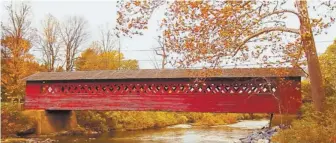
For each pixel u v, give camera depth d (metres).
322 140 11.76
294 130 13.81
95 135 29.34
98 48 53.56
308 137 12.09
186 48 12.13
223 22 11.80
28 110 27.98
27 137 26.11
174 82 24.81
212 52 12.22
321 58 19.34
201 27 11.90
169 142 23.67
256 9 12.16
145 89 25.66
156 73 25.56
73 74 28.55
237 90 23.27
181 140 24.80
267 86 22.42
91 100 27.27
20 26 36.09
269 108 22.20
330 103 14.19
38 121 27.81
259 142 17.30
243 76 22.03
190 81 24.28
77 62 50.03
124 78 25.78
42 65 45.25
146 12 11.95
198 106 24.02
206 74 13.76
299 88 21.47
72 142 24.16
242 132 30.64
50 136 27.58
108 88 26.92
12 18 35.97
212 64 12.59
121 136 28.33
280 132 15.16
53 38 46.09
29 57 35.69
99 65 49.25
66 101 28.08
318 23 12.29
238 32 12.23
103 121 34.50
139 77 25.25
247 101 22.86
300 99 21.36
